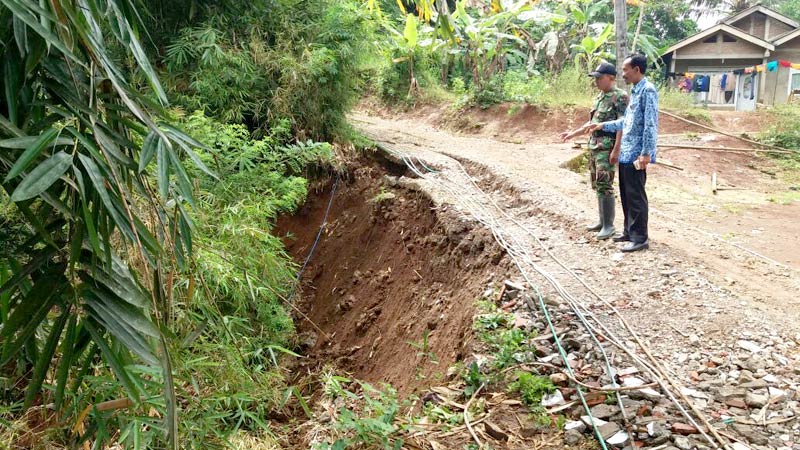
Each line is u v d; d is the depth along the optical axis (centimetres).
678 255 609
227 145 717
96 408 254
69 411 279
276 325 640
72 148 190
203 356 396
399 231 847
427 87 1936
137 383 248
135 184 222
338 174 1015
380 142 1139
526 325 470
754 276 586
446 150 1128
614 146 632
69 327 193
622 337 450
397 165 1027
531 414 370
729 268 601
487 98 1661
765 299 518
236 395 360
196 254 450
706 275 559
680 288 528
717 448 326
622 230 691
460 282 646
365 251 887
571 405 373
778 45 1795
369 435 348
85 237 201
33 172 169
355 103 1180
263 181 759
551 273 563
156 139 203
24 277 195
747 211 920
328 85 1030
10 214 225
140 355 200
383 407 381
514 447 341
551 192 828
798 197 1012
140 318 203
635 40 1728
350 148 1049
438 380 462
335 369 691
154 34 932
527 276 555
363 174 1012
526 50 2053
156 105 214
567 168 1087
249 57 944
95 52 198
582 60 1853
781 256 680
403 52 1845
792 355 420
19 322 187
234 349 429
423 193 852
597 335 451
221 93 898
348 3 1080
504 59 1869
